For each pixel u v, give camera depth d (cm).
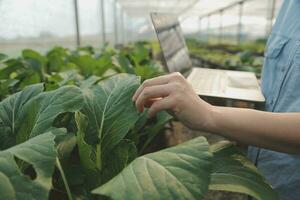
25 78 117
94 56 211
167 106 53
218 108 55
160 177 39
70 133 57
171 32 141
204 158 43
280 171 74
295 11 82
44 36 321
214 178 52
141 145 84
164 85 55
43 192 35
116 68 147
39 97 61
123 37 1098
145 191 37
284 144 51
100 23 561
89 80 88
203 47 748
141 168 41
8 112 62
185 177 39
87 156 51
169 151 45
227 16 931
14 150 41
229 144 63
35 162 39
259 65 260
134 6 1056
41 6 309
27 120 58
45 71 170
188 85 56
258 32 885
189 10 1160
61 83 85
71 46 404
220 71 135
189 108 52
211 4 772
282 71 80
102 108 65
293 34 79
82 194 52
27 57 170
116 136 59
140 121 71
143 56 209
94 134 60
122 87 69
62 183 53
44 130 52
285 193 73
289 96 72
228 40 979
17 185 36
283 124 50
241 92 87
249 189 48
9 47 247
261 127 50
